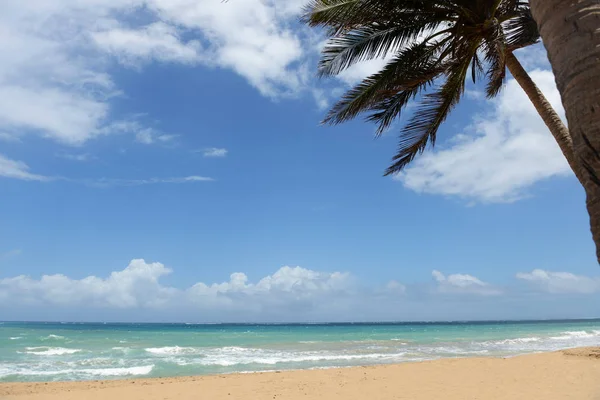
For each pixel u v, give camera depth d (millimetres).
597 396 7660
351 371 11742
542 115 6855
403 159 9383
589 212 2160
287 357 18500
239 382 10227
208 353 20562
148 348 23141
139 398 8469
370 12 7367
